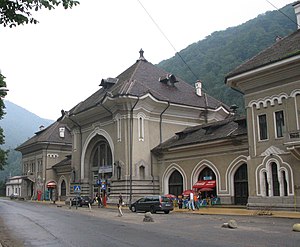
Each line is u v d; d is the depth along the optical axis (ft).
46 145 226.58
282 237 46.26
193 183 128.26
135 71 160.66
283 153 93.15
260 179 98.22
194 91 168.45
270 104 97.81
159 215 93.50
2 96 102.42
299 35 100.22
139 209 106.73
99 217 87.25
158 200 101.40
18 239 48.29
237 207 107.96
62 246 41.57
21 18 29.99
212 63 266.57
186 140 134.72
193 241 43.70
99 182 154.51
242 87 104.94
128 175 137.08
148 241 44.32
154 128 146.61
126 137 139.33
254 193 99.45
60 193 216.74
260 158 98.94
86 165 166.61
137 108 140.67
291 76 92.58
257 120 100.94
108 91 151.53
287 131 88.48
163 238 46.93
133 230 57.36
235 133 114.62
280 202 92.53
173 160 137.59
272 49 103.50
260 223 65.98
